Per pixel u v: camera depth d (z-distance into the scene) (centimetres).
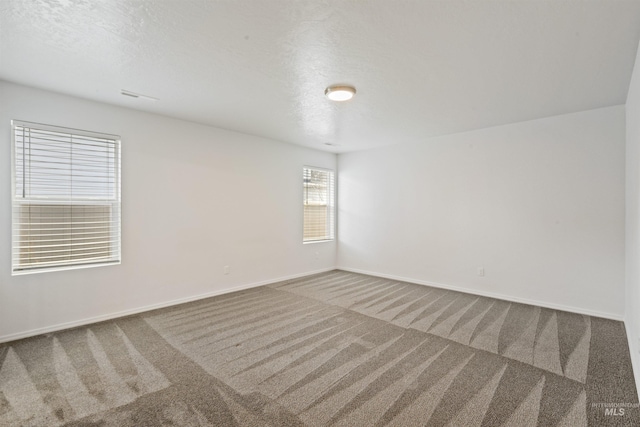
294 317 339
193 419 175
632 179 270
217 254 426
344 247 606
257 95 306
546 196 379
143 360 242
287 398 195
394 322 325
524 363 238
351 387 207
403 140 498
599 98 313
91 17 182
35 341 275
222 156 430
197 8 174
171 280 380
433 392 201
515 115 369
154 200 365
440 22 187
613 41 207
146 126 358
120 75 262
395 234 527
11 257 277
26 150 286
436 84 279
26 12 177
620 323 323
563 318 338
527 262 393
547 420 175
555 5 171
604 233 342
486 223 427
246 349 262
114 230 338
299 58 232
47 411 181
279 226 508
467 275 444
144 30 196
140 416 178
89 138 321
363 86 284
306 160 552
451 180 459
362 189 575
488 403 190
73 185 312
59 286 301
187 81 274
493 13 178
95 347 264
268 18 183
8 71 254
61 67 247
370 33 199
